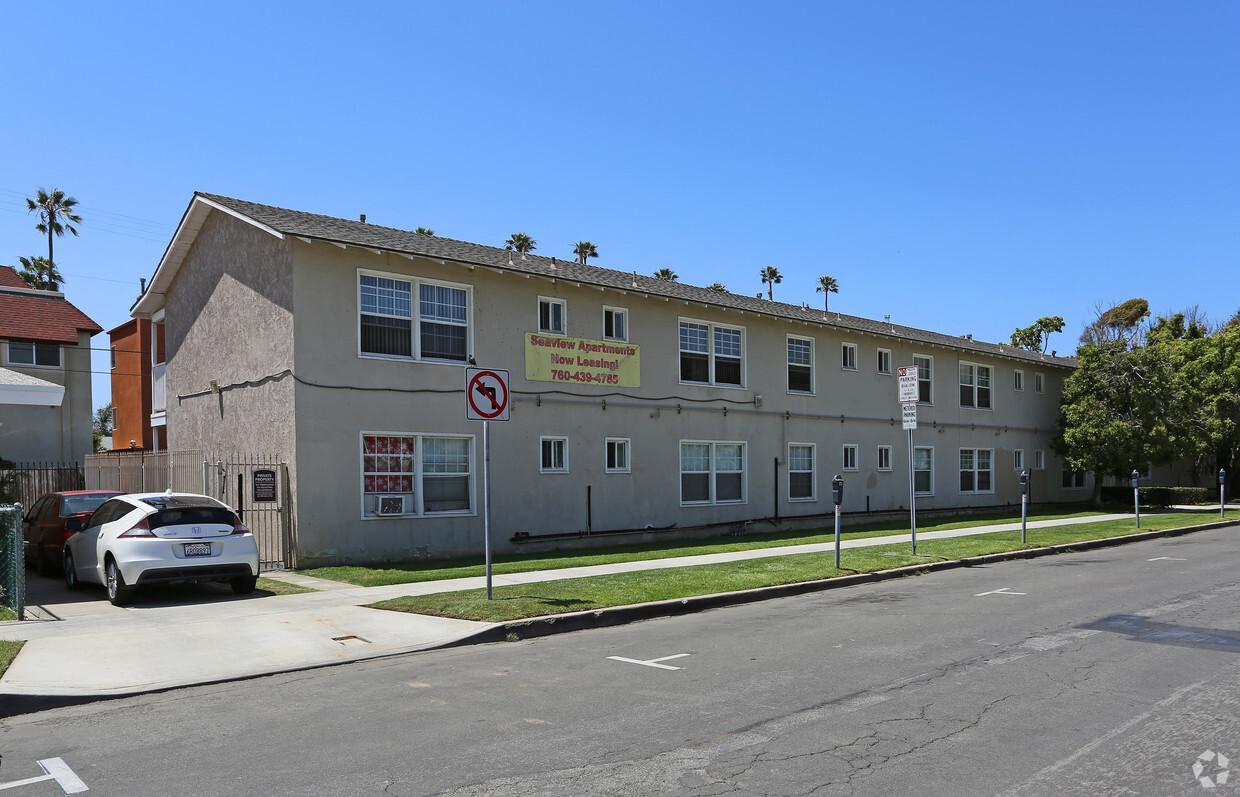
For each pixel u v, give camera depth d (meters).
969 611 10.67
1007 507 30.45
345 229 16.59
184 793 4.88
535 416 18.28
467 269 17.42
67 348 27.53
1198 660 7.86
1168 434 29.72
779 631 9.54
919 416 27.83
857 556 15.74
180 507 11.57
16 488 22.72
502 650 8.83
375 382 16.05
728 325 22.45
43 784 5.07
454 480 17.20
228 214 17.72
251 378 16.55
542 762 5.29
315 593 12.15
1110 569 14.88
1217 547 18.70
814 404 24.56
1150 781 4.88
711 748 5.52
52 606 11.20
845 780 4.93
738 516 22.31
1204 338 39.06
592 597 11.12
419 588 12.27
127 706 6.86
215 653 8.45
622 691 6.99
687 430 21.27
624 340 20.12
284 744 5.76
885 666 7.73
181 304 20.25
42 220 53.31
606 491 19.45
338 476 15.47
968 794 4.71
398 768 5.22
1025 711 6.27
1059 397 34.34
